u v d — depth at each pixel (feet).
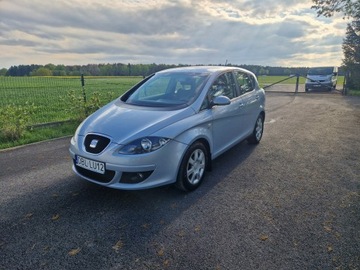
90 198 10.77
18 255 7.51
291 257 7.41
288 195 11.00
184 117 10.84
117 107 12.35
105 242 8.07
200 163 11.70
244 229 8.70
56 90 42.50
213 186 11.87
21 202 10.46
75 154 10.64
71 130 22.48
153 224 8.99
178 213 9.66
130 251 7.68
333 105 39.24
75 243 8.03
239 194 11.12
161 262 7.25
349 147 17.66
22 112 21.30
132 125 10.13
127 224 8.99
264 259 7.34
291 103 42.01
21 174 13.24
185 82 13.15
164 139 9.79
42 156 16.01
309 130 22.75
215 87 13.11
